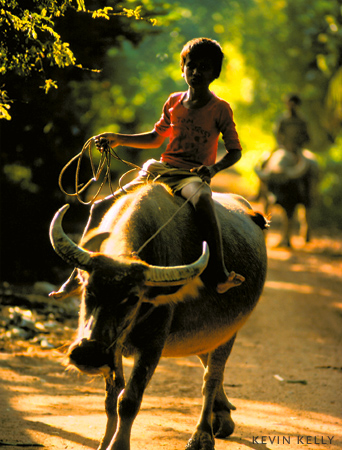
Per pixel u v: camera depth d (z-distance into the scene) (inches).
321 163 3100.4
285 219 2591.0
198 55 690.2
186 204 695.1
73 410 819.4
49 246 1622.8
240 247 751.1
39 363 1039.0
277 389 969.5
